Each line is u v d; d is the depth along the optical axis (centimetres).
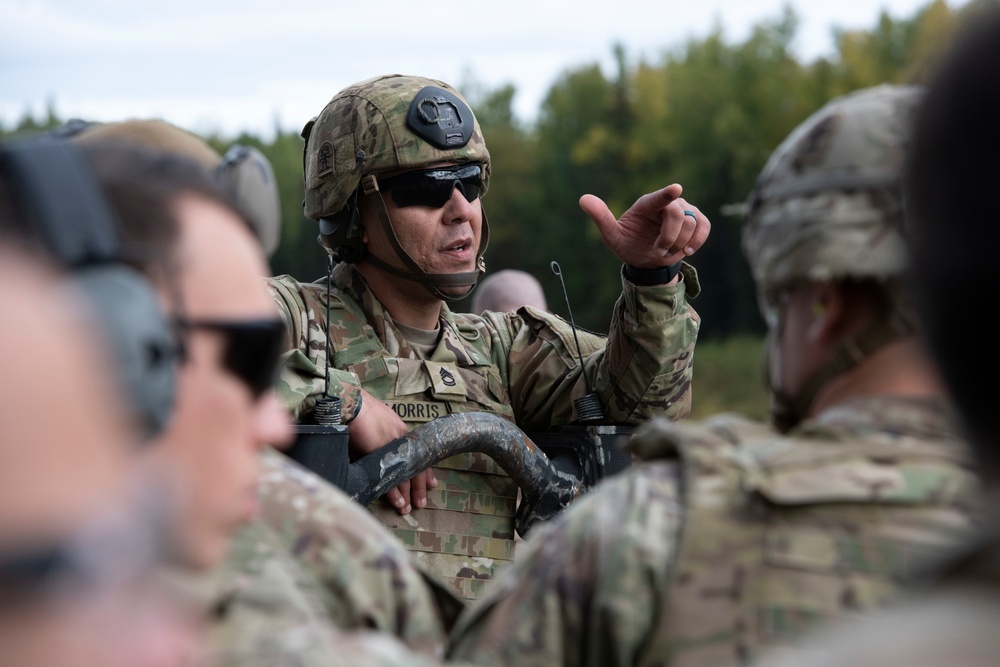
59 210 72
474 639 141
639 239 307
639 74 4134
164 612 65
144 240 89
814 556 124
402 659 114
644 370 320
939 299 90
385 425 295
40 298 62
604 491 142
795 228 136
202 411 95
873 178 133
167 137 146
